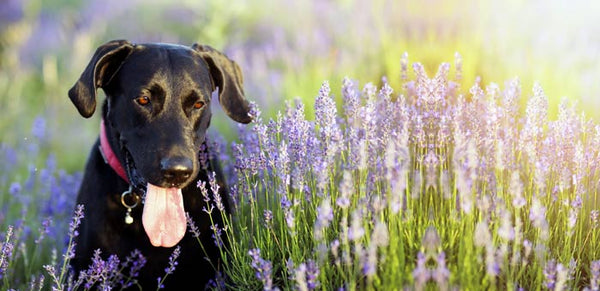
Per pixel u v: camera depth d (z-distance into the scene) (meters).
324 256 3.39
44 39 13.26
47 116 10.38
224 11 11.16
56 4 14.88
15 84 11.51
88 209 4.64
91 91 4.35
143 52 4.45
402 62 5.00
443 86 4.38
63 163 9.05
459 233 3.74
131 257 4.62
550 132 4.27
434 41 7.77
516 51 7.59
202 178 4.62
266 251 4.10
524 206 4.11
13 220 6.59
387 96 4.31
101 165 4.71
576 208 3.66
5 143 8.48
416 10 8.13
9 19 13.97
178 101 4.30
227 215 4.80
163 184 4.11
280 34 10.12
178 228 4.23
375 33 8.68
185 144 4.20
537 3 8.72
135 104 4.29
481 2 8.07
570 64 7.14
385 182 3.98
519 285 3.80
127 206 4.53
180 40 12.55
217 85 4.85
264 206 4.66
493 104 4.12
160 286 4.31
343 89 4.71
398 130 4.26
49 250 6.03
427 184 3.85
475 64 7.34
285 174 3.90
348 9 10.20
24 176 8.08
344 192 3.32
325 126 4.17
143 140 4.24
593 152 4.12
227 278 4.68
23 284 5.36
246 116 4.82
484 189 3.90
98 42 13.06
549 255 3.73
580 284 3.95
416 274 3.03
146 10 13.41
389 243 3.56
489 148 4.09
